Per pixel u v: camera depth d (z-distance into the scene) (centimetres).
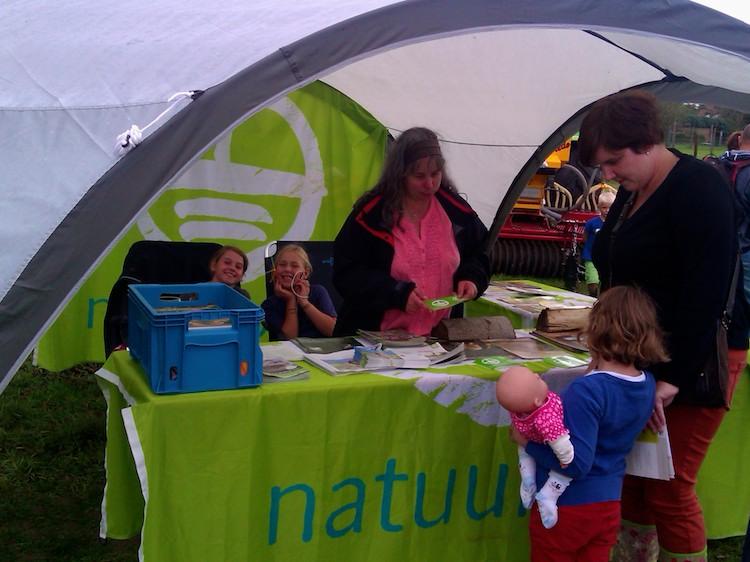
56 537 331
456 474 266
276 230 534
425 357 272
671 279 237
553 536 234
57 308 226
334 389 242
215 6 327
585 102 459
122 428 253
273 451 238
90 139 246
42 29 342
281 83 230
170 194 506
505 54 419
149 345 226
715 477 328
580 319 322
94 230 226
